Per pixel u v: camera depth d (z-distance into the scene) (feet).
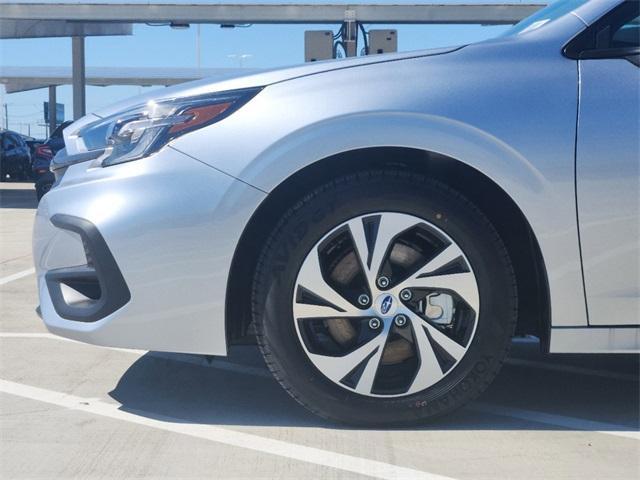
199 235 9.59
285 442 9.75
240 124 9.71
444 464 9.10
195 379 12.48
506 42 10.16
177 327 9.75
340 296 9.72
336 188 9.68
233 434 10.03
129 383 12.23
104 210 9.75
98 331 9.86
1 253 27.84
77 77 74.38
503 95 9.71
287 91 9.84
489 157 9.55
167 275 9.64
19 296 19.48
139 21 52.54
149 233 9.61
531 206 9.57
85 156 10.32
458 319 9.84
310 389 9.84
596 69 9.81
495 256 9.73
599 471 8.93
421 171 10.18
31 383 12.21
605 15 10.02
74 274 10.21
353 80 9.84
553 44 10.02
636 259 9.59
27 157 84.53
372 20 49.49
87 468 9.02
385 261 9.73
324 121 9.59
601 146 9.55
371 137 9.55
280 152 9.56
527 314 10.61
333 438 9.86
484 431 10.14
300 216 9.68
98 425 10.38
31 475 8.83
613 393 11.91
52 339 14.96
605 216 9.55
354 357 9.79
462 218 9.66
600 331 9.73
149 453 9.44
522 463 9.14
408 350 9.93
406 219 9.70
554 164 9.54
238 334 10.32
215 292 9.66
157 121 9.91
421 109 9.60
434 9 48.91
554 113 9.64
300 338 9.75
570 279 9.64
